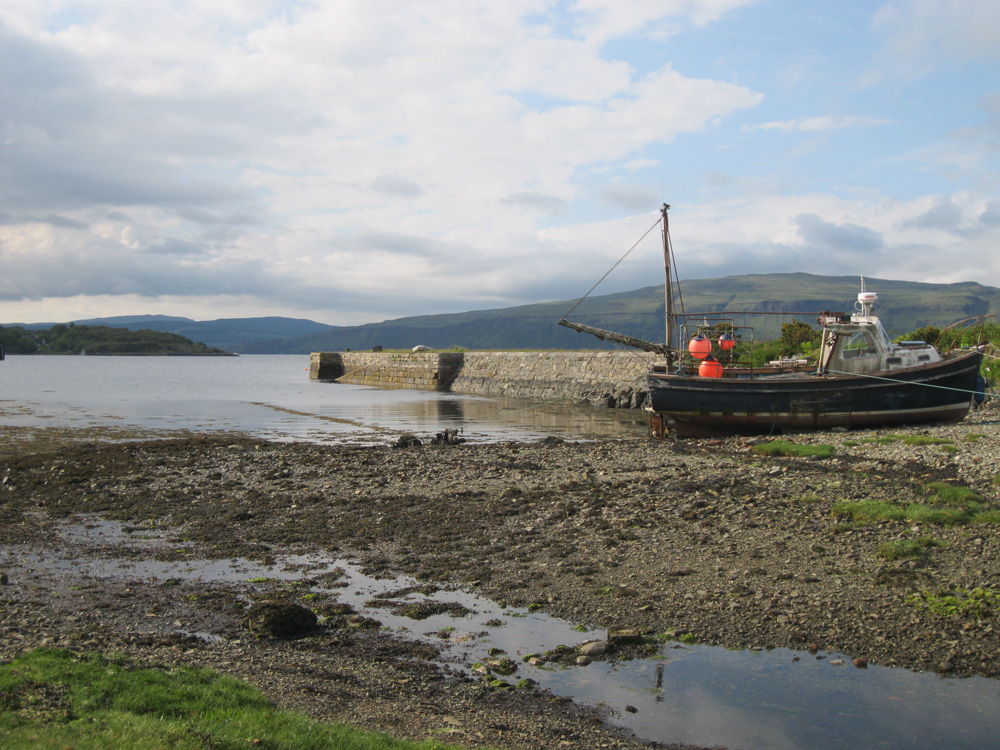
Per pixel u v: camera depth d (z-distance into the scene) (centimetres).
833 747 702
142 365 19325
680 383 2961
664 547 1352
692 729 737
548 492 1861
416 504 1780
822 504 1581
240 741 610
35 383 8775
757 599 1075
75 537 1553
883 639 933
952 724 741
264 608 1018
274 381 9619
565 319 3328
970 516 1388
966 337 4341
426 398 6153
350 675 862
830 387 2798
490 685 839
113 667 796
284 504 1811
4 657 841
